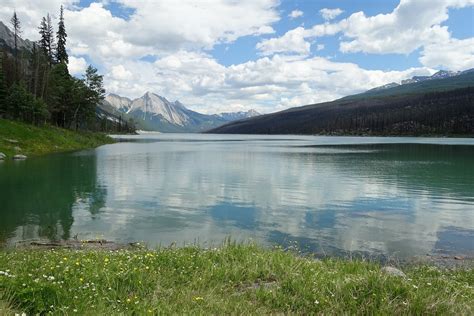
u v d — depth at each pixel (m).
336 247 18.86
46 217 23.97
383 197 32.34
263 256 11.86
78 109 109.94
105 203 28.56
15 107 83.88
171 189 35.44
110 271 9.37
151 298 8.00
